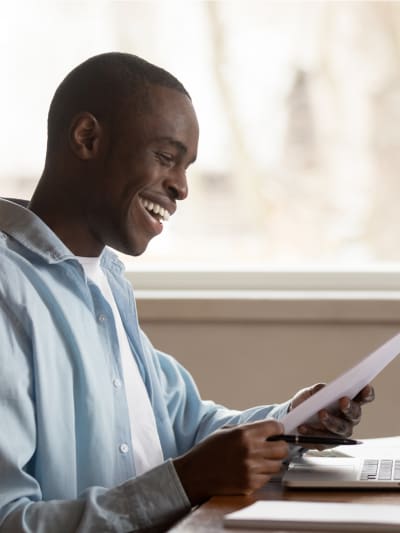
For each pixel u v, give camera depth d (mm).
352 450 1652
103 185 1588
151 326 2865
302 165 3133
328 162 3127
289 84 3121
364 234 3117
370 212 3117
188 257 3148
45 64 3143
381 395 2807
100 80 1597
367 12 3096
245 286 3039
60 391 1448
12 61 3148
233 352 2852
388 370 2805
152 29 3119
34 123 3154
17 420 1364
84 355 1492
